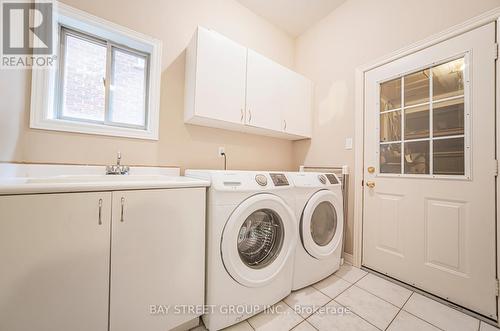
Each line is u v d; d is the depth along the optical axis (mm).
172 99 1635
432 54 1455
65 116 1355
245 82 1711
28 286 698
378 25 1768
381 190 1704
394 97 1678
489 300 1180
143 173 1500
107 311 833
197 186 1062
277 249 1295
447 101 1396
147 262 922
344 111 2008
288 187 1323
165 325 972
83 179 1112
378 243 1703
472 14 1286
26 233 694
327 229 1687
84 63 1424
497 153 1186
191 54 1565
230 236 1063
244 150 2094
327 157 2145
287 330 1097
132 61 1595
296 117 2121
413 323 1148
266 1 2049
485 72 1238
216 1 1898
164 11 1606
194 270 1054
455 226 1324
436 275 1385
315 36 2342
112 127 1396
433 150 1449
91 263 798
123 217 866
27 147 1147
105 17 1372
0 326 665
